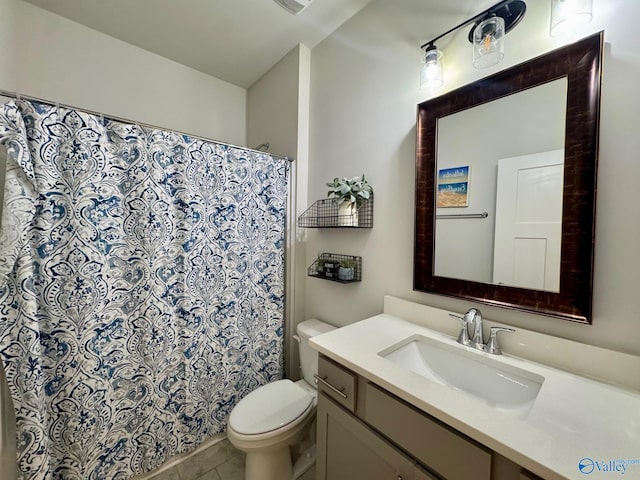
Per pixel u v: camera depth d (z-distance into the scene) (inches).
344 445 38.5
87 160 45.6
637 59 30.5
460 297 44.8
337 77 68.0
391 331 46.8
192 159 57.2
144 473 53.8
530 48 38.2
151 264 52.3
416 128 50.2
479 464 24.8
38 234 41.9
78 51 68.3
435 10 48.9
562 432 24.0
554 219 35.6
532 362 36.8
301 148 75.9
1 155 41.7
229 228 63.6
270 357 72.5
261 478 49.5
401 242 54.4
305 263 78.7
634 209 30.7
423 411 29.2
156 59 79.9
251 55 80.0
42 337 43.0
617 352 31.5
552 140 35.7
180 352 57.5
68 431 45.5
